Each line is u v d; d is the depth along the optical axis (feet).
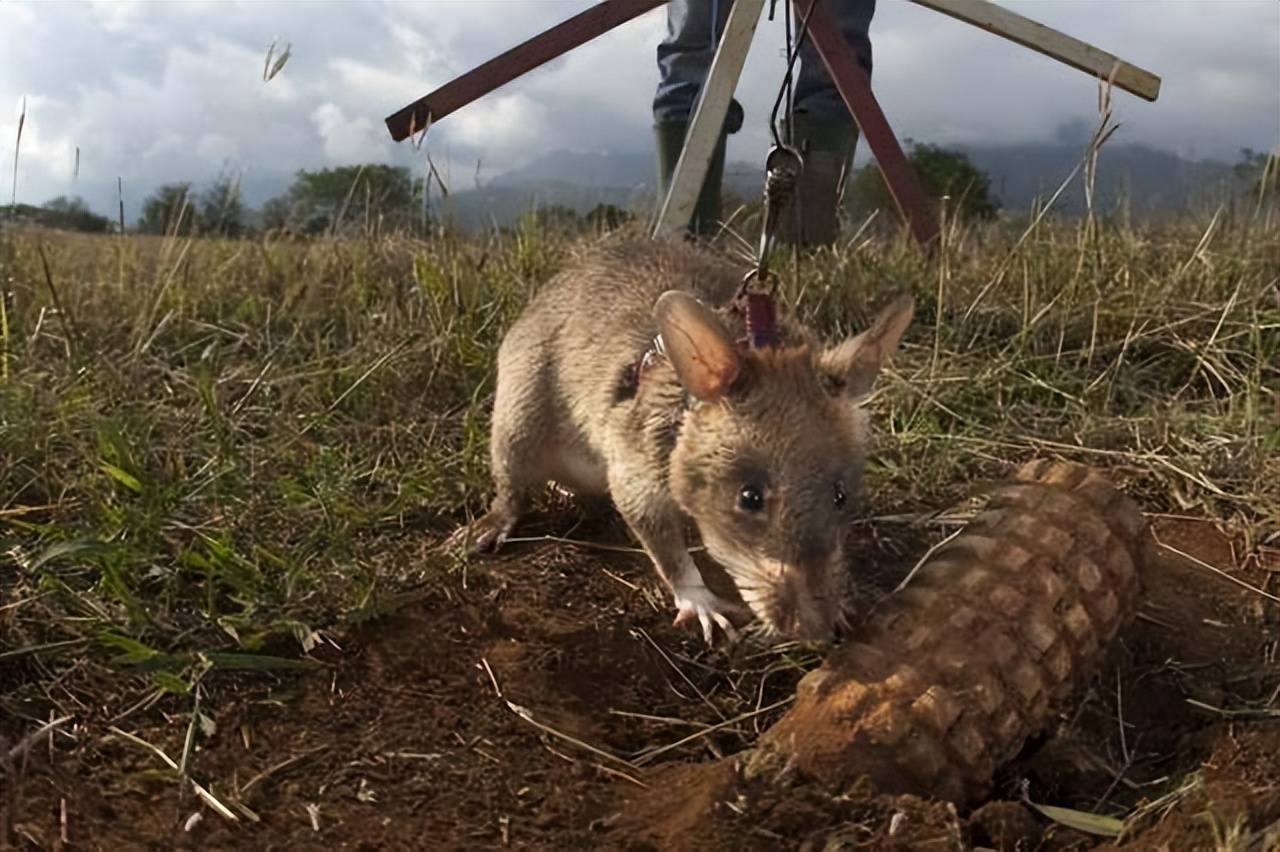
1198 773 1.09
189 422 1.65
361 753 1.10
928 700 1.08
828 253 2.35
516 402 1.51
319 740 1.10
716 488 1.23
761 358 1.25
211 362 1.87
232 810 1.00
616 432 1.36
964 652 1.13
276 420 1.68
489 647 1.27
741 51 2.09
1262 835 0.93
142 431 1.55
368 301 2.22
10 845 0.92
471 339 1.96
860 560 1.48
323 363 1.88
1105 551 1.24
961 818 1.06
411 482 1.56
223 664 1.15
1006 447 1.78
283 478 1.51
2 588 1.23
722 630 1.34
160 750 1.05
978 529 1.27
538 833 1.03
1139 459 1.73
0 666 1.11
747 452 1.21
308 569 1.31
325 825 1.00
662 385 1.32
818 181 2.52
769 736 1.11
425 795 1.06
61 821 0.95
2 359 1.68
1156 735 1.25
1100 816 1.07
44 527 1.28
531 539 1.52
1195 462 1.70
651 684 1.28
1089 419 1.83
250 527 1.40
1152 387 2.01
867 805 1.02
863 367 1.29
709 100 2.10
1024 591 1.19
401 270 2.35
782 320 1.43
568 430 1.49
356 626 1.25
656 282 1.49
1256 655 1.34
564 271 1.63
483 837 1.02
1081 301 2.17
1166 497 1.67
